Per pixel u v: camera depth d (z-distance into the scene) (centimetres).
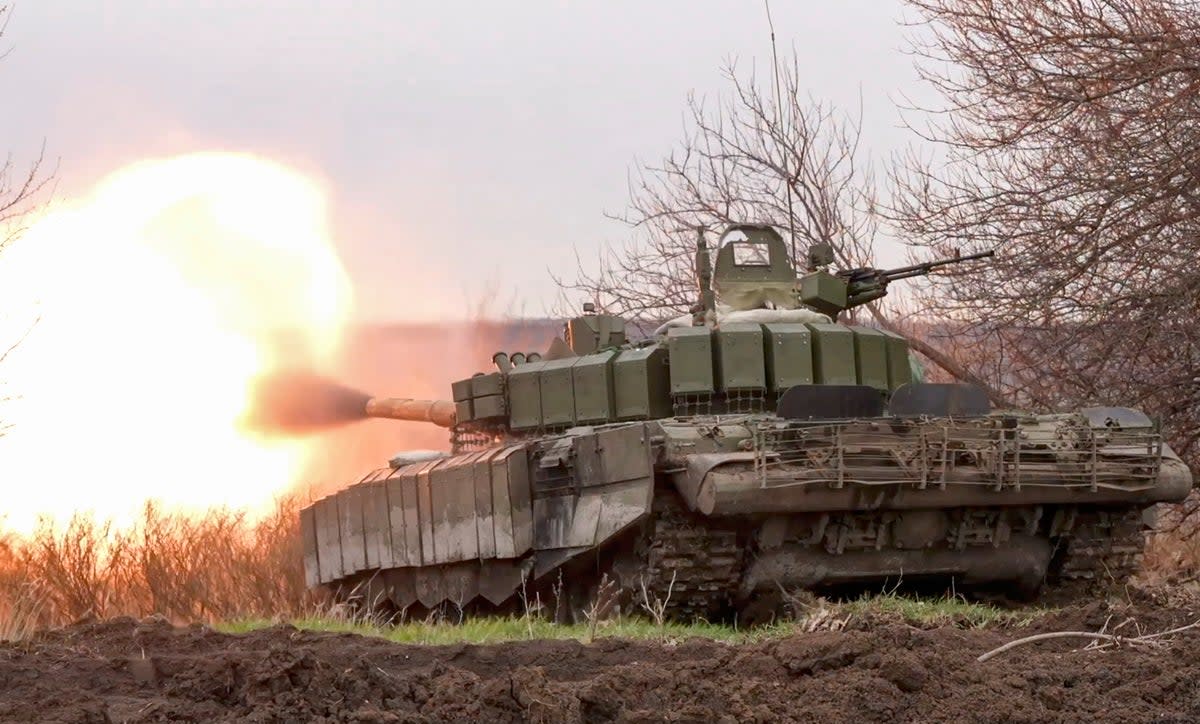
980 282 2806
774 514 1972
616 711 1153
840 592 2150
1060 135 2669
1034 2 2722
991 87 2758
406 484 2459
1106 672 1270
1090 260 2623
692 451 1970
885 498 1978
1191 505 3038
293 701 1121
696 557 1975
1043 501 2069
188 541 2667
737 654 1314
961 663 1281
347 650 1339
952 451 1994
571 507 2094
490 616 2295
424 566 2428
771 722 1151
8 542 2469
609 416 2292
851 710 1180
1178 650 1317
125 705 1124
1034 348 2830
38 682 1178
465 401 2480
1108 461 2091
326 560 2720
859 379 2277
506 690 1151
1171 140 2573
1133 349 2691
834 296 2414
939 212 2825
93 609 2347
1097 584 2258
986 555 2142
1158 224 2566
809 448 1936
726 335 2216
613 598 1997
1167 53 2522
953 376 3138
